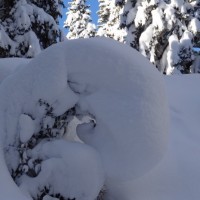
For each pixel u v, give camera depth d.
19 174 2.63
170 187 3.00
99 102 2.65
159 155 2.62
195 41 15.82
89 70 2.69
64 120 2.74
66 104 2.69
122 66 2.67
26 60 4.39
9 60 4.29
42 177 2.54
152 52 15.32
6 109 2.79
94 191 2.54
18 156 2.66
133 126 2.56
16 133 2.71
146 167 2.58
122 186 2.94
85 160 2.55
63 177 2.54
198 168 3.21
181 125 4.14
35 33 11.27
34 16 11.16
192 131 4.01
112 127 2.59
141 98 2.61
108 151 2.61
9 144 2.70
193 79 5.66
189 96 4.93
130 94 2.62
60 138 2.74
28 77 2.78
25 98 2.75
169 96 4.92
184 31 15.16
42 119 2.69
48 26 11.29
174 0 15.47
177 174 3.13
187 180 3.07
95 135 2.67
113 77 2.66
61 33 12.09
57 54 2.75
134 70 2.67
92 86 2.70
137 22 15.79
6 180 2.51
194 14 16.16
